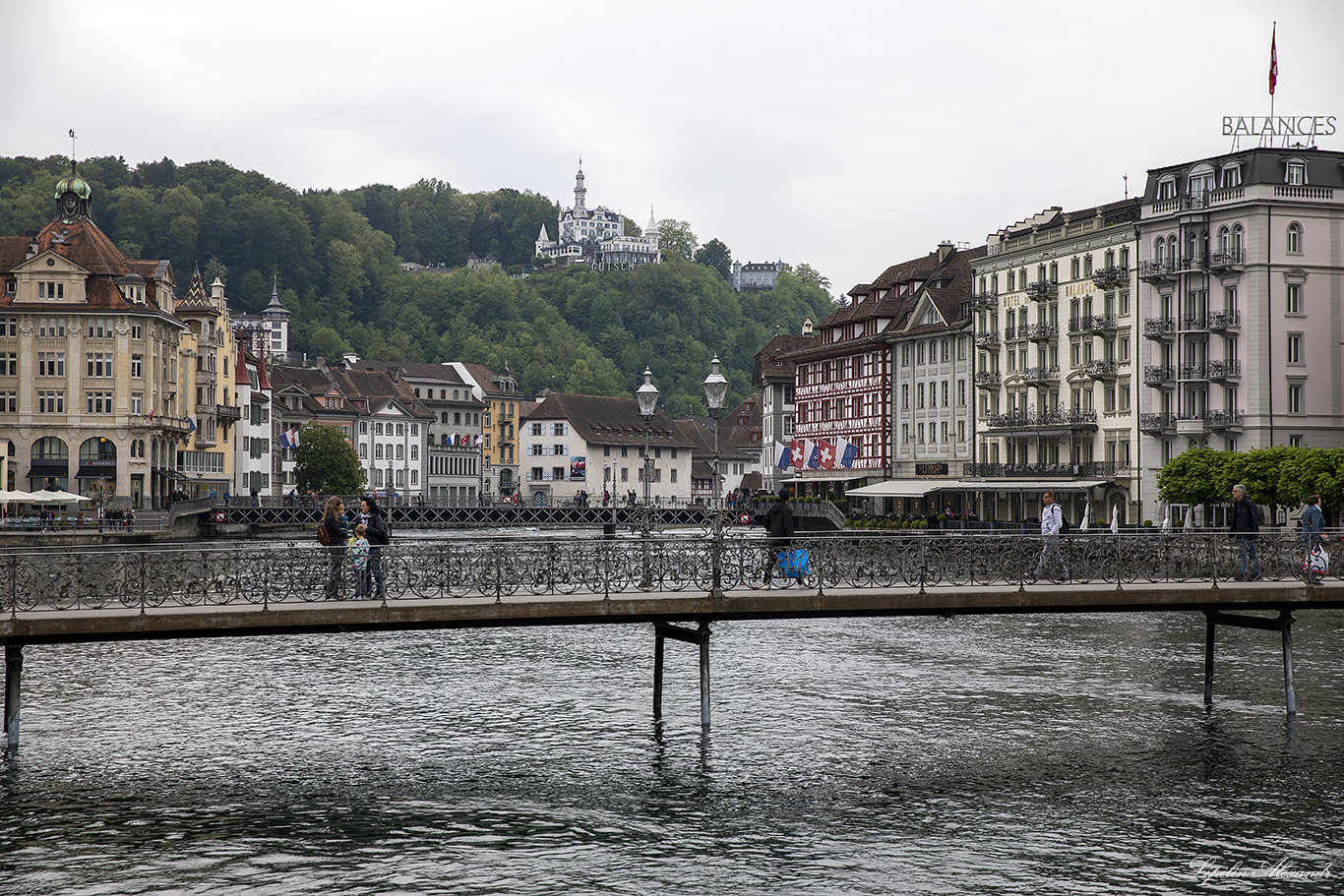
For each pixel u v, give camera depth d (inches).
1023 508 4207.7
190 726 1444.4
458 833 1069.1
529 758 1306.6
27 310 4965.6
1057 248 4121.6
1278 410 3422.7
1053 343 4156.0
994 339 4404.5
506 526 5221.5
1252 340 3422.7
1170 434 3639.3
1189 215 3572.8
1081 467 3956.7
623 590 1310.3
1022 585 1337.4
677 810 1134.4
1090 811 1136.2
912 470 4901.6
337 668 1863.9
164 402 5290.4
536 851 1026.7
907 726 1457.9
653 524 4977.9
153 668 1845.5
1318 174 3481.8
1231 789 1203.2
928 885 960.9
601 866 995.3
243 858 1006.4
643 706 1571.1
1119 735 1413.6
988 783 1222.9
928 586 1355.8
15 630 1127.0
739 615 1285.7
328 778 1229.7
